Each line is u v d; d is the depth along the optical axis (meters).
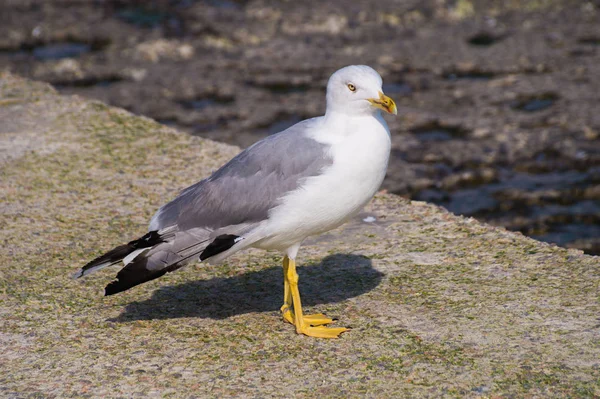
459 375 7.81
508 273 9.82
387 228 11.30
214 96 21.28
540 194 16.77
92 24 25.92
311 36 24.95
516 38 24.52
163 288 9.99
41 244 10.98
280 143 8.78
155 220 8.98
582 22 25.61
